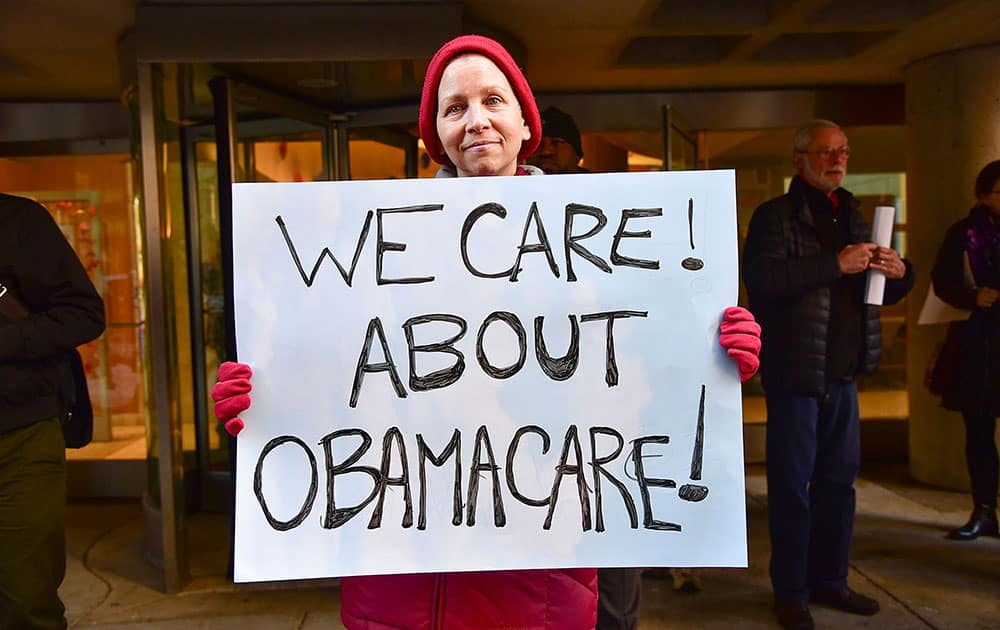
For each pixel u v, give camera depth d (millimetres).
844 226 3232
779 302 3059
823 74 5328
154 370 3660
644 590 3594
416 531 1429
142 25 3473
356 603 1481
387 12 3523
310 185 1455
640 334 1473
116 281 5414
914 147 5090
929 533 4246
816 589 3352
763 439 5863
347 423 1440
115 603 3582
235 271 1445
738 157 5820
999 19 4281
